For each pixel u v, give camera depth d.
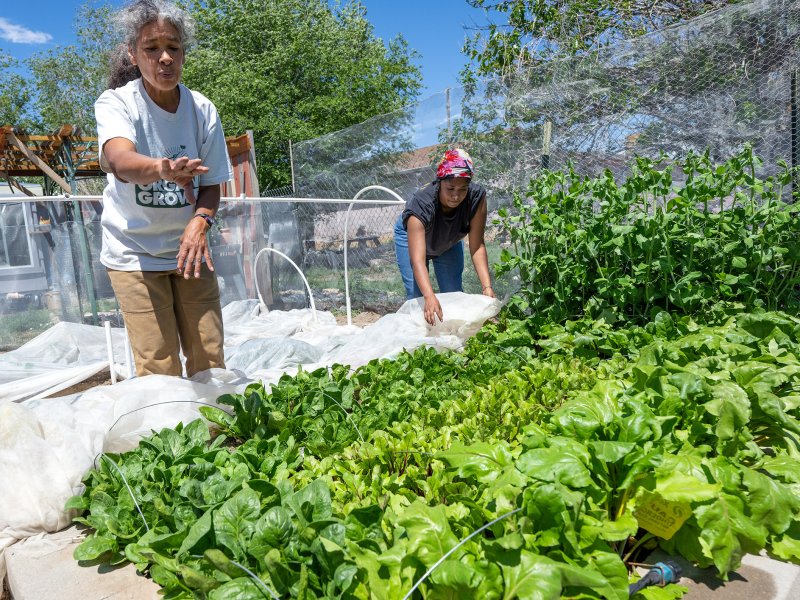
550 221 4.02
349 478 2.12
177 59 2.62
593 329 3.68
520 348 3.65
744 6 4.38
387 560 1.57
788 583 1.78
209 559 1.58
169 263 2.98
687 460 1.93
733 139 4.54
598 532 1.67
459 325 4.14
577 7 7.61
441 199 3.95
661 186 3.81
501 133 5.83
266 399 2.96
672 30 4.72
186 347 3.29
